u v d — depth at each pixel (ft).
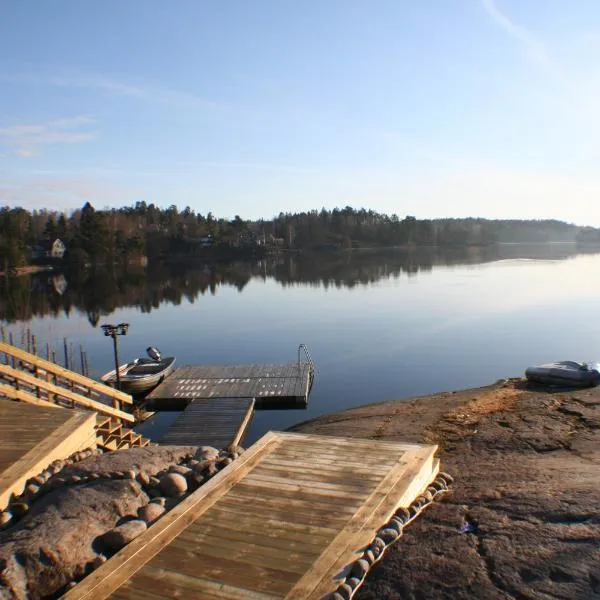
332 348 77.56
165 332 96.48
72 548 13.15
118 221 320.29
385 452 18.17
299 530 13.60
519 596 11.03
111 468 17.46
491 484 18.10
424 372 62.80
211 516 14.44
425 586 11.62
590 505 14.56
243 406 49.90
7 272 209.05
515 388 40.19
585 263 229.25
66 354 65.26
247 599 11.15
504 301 116.67
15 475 17.67
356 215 435.12
